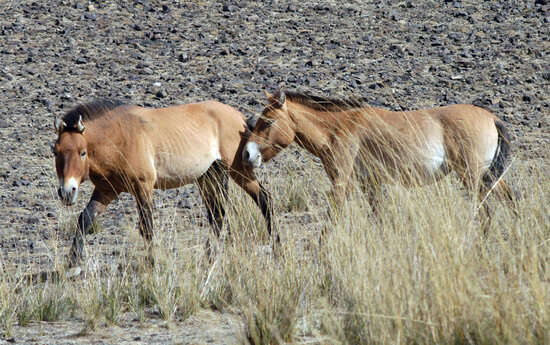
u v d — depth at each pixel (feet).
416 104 189.88
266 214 112.27
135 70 212.43
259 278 81.20
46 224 128.06
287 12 260.42
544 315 59.72
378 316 62.85
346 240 78.28
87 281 90.53
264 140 105.50
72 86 202.80
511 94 198.49
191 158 108.58
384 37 239.09
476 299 61.77
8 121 184.14
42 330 81.41
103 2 263.49
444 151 103.71
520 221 81.71
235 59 221.05
